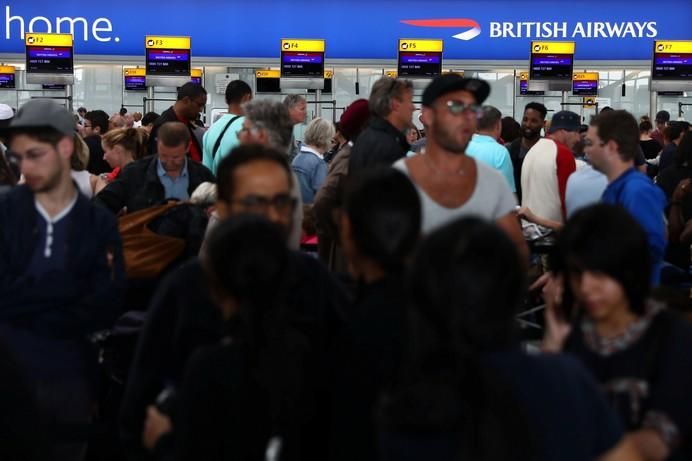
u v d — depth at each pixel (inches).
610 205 132.8
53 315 187.2
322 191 309.1
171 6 1498.5
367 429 122.2
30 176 188.1
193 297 139.1
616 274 129.7
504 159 390.0
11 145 189.2
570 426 95.8
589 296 131.6
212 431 120.3
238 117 378.3
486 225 96.3
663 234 227.8
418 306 94.9
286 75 1330.0
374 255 127.0
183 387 121.6
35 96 1595.7
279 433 123.3
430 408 92.3
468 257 94.2
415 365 95.0
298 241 198.1
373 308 125.3
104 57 1496.1
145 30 1498.5
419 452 94.0
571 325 140.3
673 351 129.5
